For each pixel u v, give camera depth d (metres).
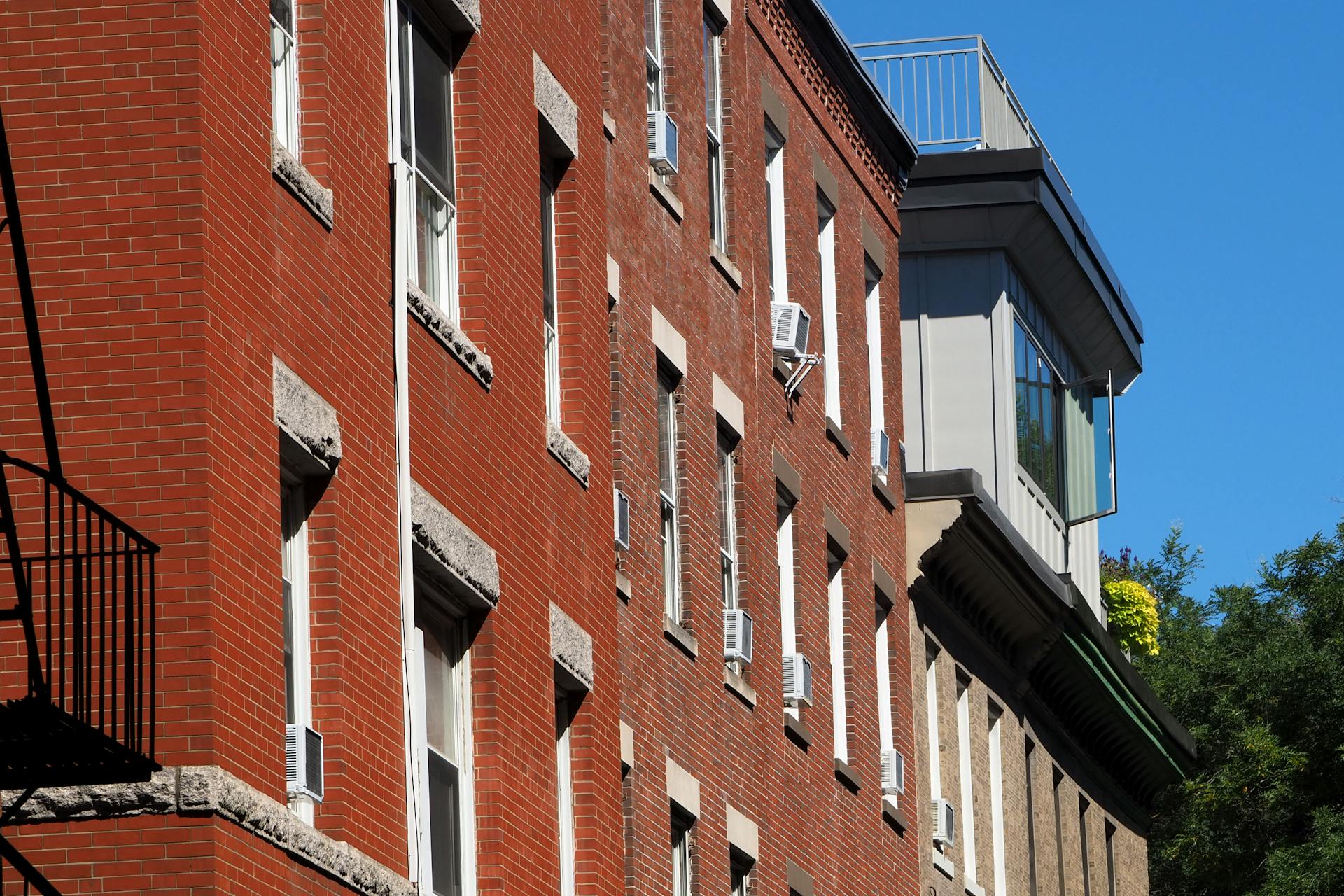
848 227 50.12
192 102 21.75
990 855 55.12
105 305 21.44
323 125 24.55
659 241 38.91
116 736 19.97
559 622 30.12
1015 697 58.50
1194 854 84.31
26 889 19.98
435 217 28.08
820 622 45.62
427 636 26.88
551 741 29.19
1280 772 81.56
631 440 36.75
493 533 28.09
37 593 21.06
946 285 59.41
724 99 43.38
